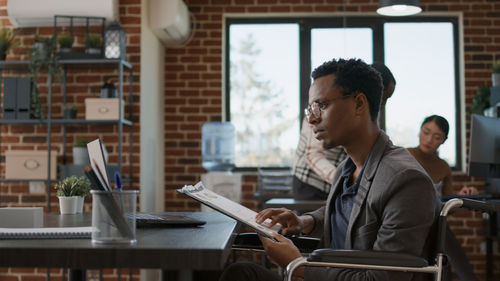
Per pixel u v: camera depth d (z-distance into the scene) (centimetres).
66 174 417
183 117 541
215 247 107
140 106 453
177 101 541
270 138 556
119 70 423
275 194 482
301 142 325
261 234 149
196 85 541
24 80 427
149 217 166
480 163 337
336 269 138
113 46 427
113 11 441
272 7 546
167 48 544
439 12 543
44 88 453
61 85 452
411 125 554
